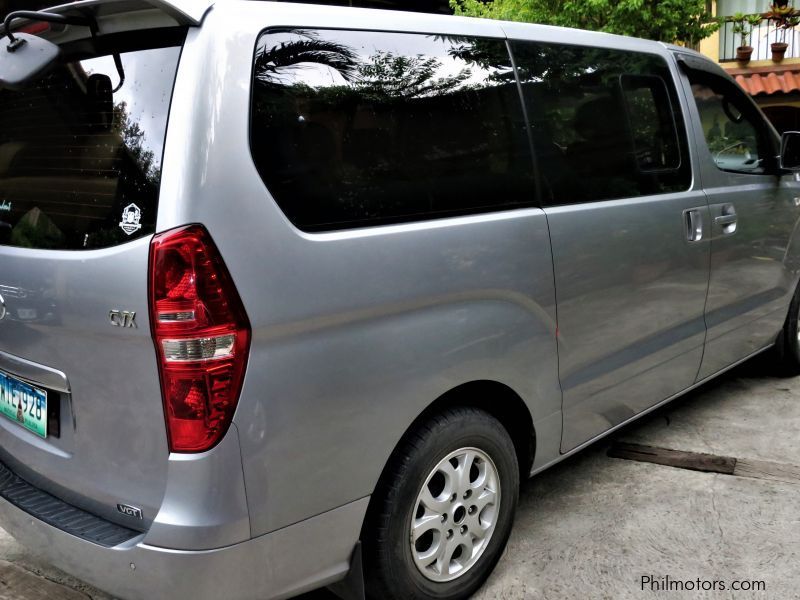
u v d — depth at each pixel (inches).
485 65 93.9
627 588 95.7
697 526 109.8
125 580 71.0
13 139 84.9
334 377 73.4
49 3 280.7
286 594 74.4
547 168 99.7
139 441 70.7
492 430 92.7
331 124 76.1
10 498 83.2
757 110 152.4
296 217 71.6
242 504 68.1
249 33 71.1
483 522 94.5
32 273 77.5
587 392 107.8
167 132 67.4
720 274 135.3
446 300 83.7
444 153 86.5
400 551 83.2
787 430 143.2
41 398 82.0
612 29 267.7
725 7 411.8
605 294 107.6
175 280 65.3
